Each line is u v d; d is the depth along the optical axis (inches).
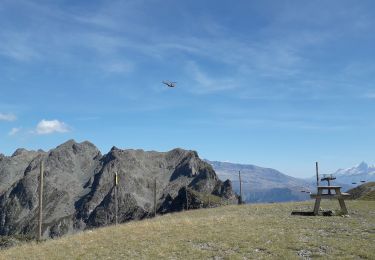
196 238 1093.1
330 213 1412.4
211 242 1041.5
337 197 1419.8
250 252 915.4
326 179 1470.2
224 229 1195.9
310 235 1043.3
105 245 1136.2
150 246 1055.0
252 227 1203.9
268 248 925.2
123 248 1074.1
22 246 1374.3
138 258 946.1
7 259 1130.7
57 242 1323.8
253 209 1927.9
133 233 1279.5
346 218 1316.4
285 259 827.4
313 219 1317.7
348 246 895.1
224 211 2064.5
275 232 1100.5
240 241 1019.9
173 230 1256.2
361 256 819.4
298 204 1973.4
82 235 1396.4
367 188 2534.5
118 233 1315.2
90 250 1098.7
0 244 1851.6
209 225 1291.8
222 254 919.7
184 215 2164.1
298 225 1200.2
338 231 1084.5
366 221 1231.5
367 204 1765.5
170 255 948.6
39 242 1508.4
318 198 1439.5
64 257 1053.8
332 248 891.4
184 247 1006.4
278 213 1590.8
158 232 1249.4
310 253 867.4
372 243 916.6
